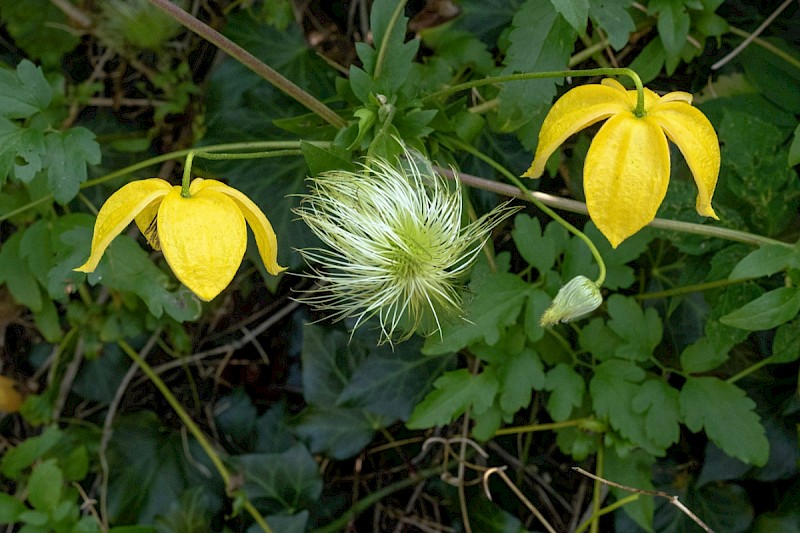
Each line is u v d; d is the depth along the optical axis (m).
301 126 0.45
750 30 0.49
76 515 0.51
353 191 0.40
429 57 0.49
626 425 0.47
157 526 0.54
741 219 0.47
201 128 0.54
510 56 0.43
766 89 0.49
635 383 0.48
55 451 0.56
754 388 0.50
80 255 0.46
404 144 0.41
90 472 0.57
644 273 0.50
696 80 0.50
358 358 0.54
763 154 0.47
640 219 0.37
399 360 0.52
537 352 0.49
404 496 0.57
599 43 0.49
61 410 0.57
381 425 0.55
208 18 0.54
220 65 0.52
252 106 0.51
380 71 0.42
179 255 0.36
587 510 0.53
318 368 0.54
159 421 0.57
